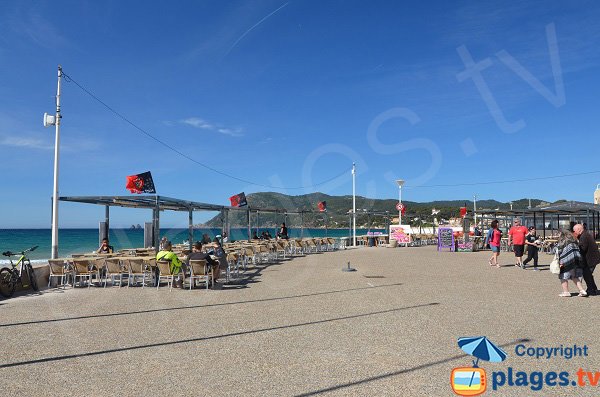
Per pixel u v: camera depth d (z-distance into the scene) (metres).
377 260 21.06
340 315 8.56
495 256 18.06
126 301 10.61
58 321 8.42
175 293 11.80
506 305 9.40
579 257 10.27
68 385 5.09
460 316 8.34
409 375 5.25
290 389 4.87
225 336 7.13
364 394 4.70
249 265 19.08
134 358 6.05
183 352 6.30
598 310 8.84
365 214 35.91
